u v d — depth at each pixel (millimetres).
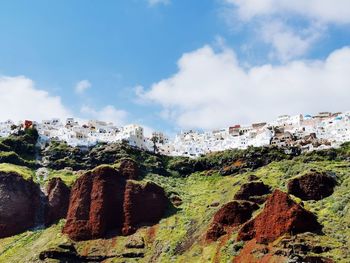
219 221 175375
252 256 150250
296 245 143625
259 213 164875
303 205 170375
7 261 188625
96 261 187125
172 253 178750
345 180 185250
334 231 151250
